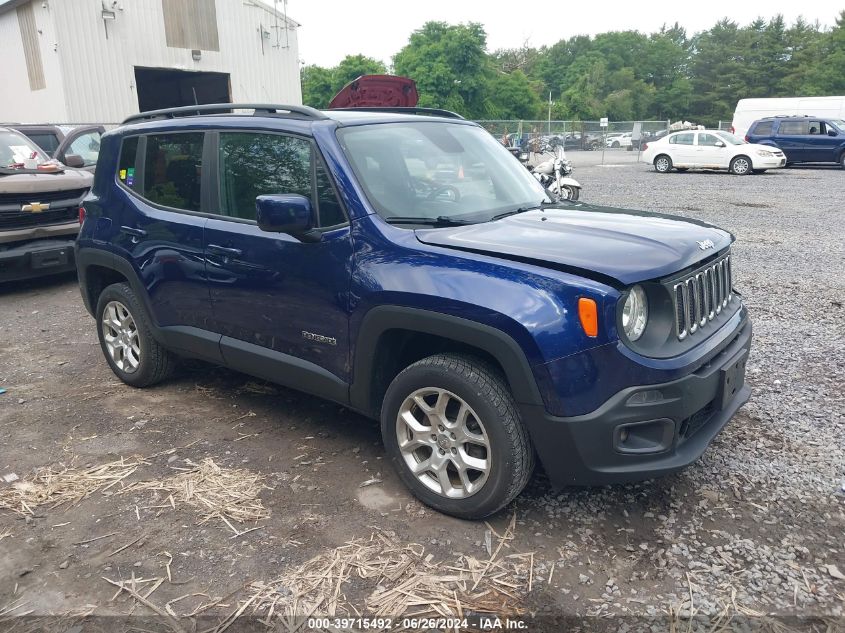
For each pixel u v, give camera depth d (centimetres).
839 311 666
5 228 768
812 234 1094
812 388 476
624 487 352
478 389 303
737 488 349
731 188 1828
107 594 280
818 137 2448
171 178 444
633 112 9912
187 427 434
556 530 317
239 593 279
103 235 483
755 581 281
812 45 8769
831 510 329
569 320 282
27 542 316
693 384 295
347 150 361
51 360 572
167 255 436
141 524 328
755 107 2995
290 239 366
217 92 2500
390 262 327
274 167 383
